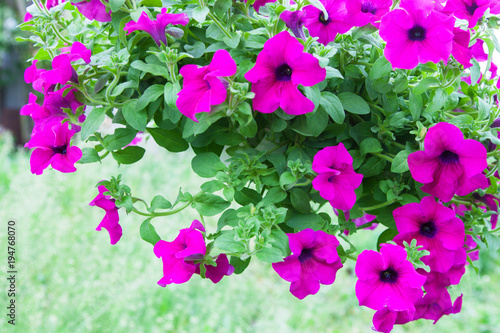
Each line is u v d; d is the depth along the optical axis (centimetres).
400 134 89
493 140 84
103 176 301
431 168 82
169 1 88
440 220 84
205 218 267
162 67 83
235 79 83
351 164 82
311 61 79
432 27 80
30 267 204
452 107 89
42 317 180
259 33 84
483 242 95
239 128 84
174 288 199
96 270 204
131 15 82
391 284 81
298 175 83
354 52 87
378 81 86
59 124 86
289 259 82
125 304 184
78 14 98
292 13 82
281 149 89
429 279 86
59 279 192
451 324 204
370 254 81
